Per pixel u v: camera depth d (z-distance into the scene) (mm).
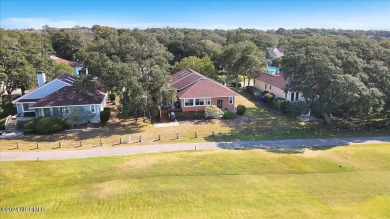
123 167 23062
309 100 35344
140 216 16250
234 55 54000
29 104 36125
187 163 23734
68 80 39219
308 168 22844
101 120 35781
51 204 17531
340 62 32125
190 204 17562
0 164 23578
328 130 34031
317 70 32094
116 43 58688
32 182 20453
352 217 16172
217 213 16578
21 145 28828
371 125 35719
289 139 30906
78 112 34062
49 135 32062
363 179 21000
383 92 31984
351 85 29188
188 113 38594
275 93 48250
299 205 17453
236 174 21828
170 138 31234
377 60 34406
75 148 28062
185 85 42688
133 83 33125
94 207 17188
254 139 30891
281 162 23969
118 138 31172
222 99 40125
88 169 22703
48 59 50719
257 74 57938
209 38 100375
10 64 40469
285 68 37438
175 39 86250
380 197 18391
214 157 24922
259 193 18938
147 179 20984
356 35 141750
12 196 18578
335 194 18812
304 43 42562
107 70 34438
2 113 37312
